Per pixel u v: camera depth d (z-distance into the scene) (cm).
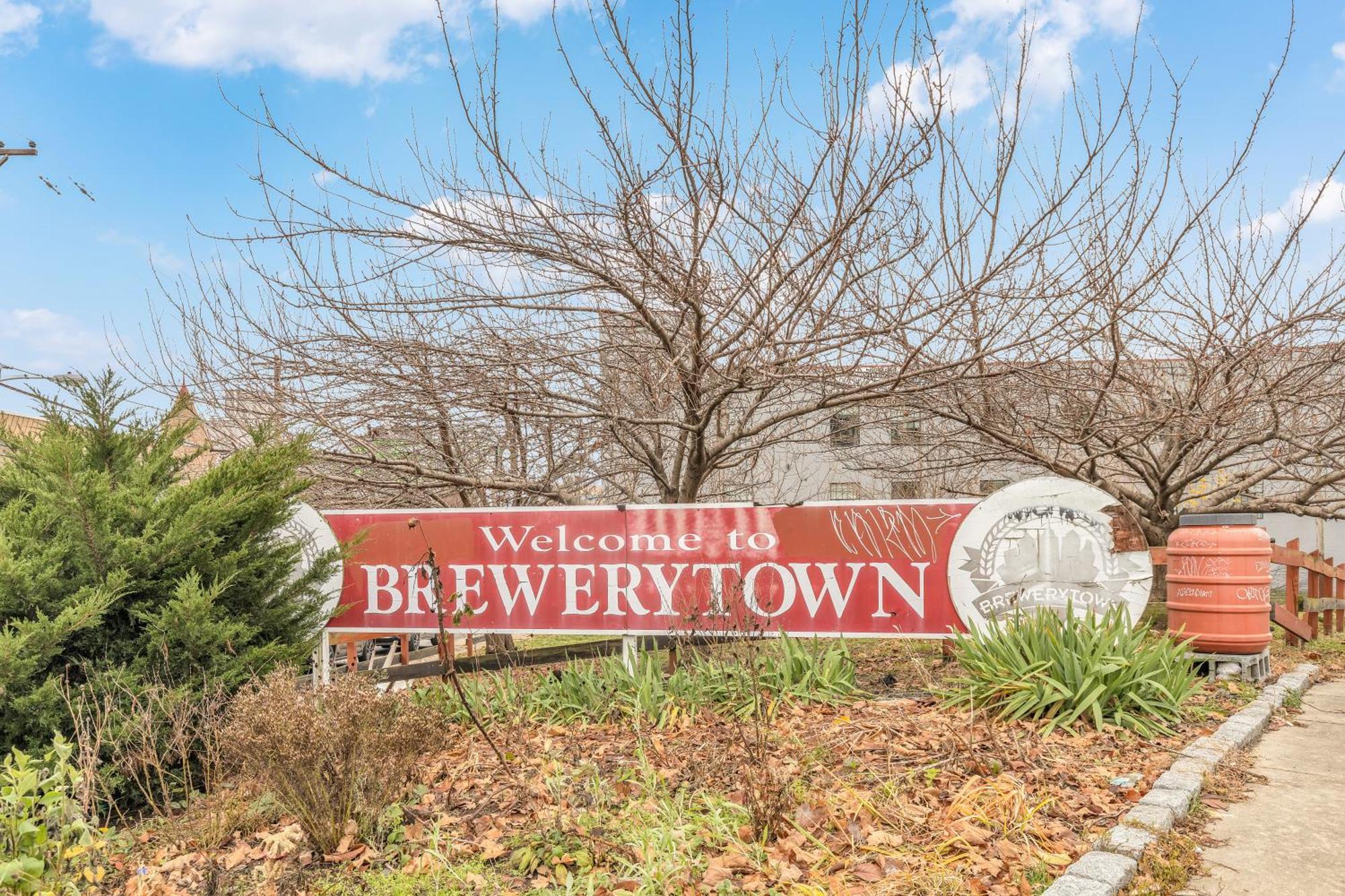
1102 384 948
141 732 508
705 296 880
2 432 627
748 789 431
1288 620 994
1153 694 613
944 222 759
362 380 897
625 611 832
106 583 554
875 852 396
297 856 436
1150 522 1134
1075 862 372
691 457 991
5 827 383
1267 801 468
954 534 780
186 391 885
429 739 484
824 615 800
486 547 859
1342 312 890
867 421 1231
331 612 736
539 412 929
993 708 625
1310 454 1088
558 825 438
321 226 845
